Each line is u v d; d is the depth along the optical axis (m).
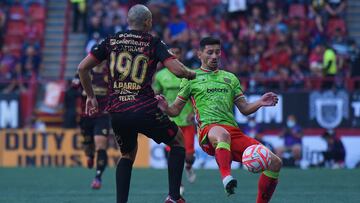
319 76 59.69
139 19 22.52
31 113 58.94
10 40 70.31
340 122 54.72
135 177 42.66
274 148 54.31
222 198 30.17
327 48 59.00
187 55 60.69
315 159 54.03
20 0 73.06
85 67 22.66
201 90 23.89
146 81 22.28
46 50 70.19
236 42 63.72
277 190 34.41
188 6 71.25
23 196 31.78
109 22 66.25
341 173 45.19
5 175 44.25
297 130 54.09
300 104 54.88
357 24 70.44
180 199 23.09
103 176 43.16
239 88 24.22
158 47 22.30
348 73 60.72
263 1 67.56
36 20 72.06
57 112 59.84
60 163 54.75
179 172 23.09
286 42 63.41
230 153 22.38
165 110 22.58
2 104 58.94
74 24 69.31
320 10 67.75
